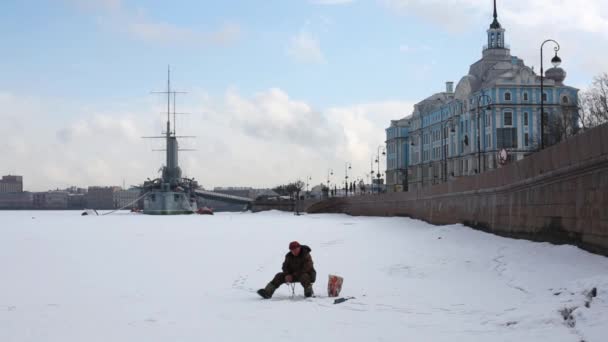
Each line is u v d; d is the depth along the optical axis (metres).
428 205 63.91
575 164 23.06
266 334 12.64
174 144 199.25
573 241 23.92
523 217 31.25
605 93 84.94
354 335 12.29
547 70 116.81
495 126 113.44
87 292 20.08
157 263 31.17
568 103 105.12
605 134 20.28
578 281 15.05
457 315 14.10
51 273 26.56
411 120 161.38
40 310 16.34
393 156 178.25
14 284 22.52
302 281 18.00
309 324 13.65
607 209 20.47
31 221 136.75
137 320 14.62
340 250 35.66
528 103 113.50
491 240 33.41
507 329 12.27
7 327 13.90
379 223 75.94
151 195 195.75
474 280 20.23
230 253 38.00
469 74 130.25
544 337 11.21
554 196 26.36
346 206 140.50
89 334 13.02
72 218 168.88
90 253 39.31
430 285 19.59
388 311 15.00
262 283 22.20
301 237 55.81
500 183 36.12
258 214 187.88
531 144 107.19
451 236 39.12
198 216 178.62
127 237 62.12
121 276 25.06
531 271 19.91
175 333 12.97
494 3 126.88
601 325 11.20
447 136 136.00
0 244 50.50
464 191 46.62
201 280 23.28
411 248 33.78
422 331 12.43
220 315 15.17
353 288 19.64
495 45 125.38
